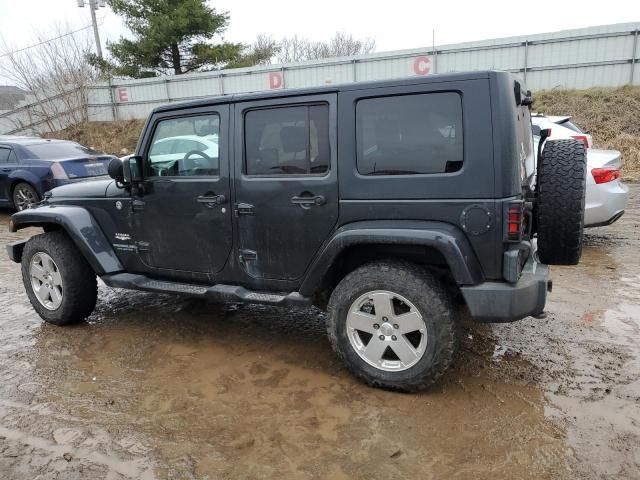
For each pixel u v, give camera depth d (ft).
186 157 12.28
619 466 7.97
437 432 8.98
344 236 10.05
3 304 16.74
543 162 10.30
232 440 8.97
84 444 8.97
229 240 11.85
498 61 54.03
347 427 9.24
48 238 14.10
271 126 11.00
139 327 14.33
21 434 9.31
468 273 9.20
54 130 72.33
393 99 9.70
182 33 76.95
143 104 72.23
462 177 9.18
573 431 8.88
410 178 9.61
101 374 11.59
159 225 12.86
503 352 12.00
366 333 10.79
